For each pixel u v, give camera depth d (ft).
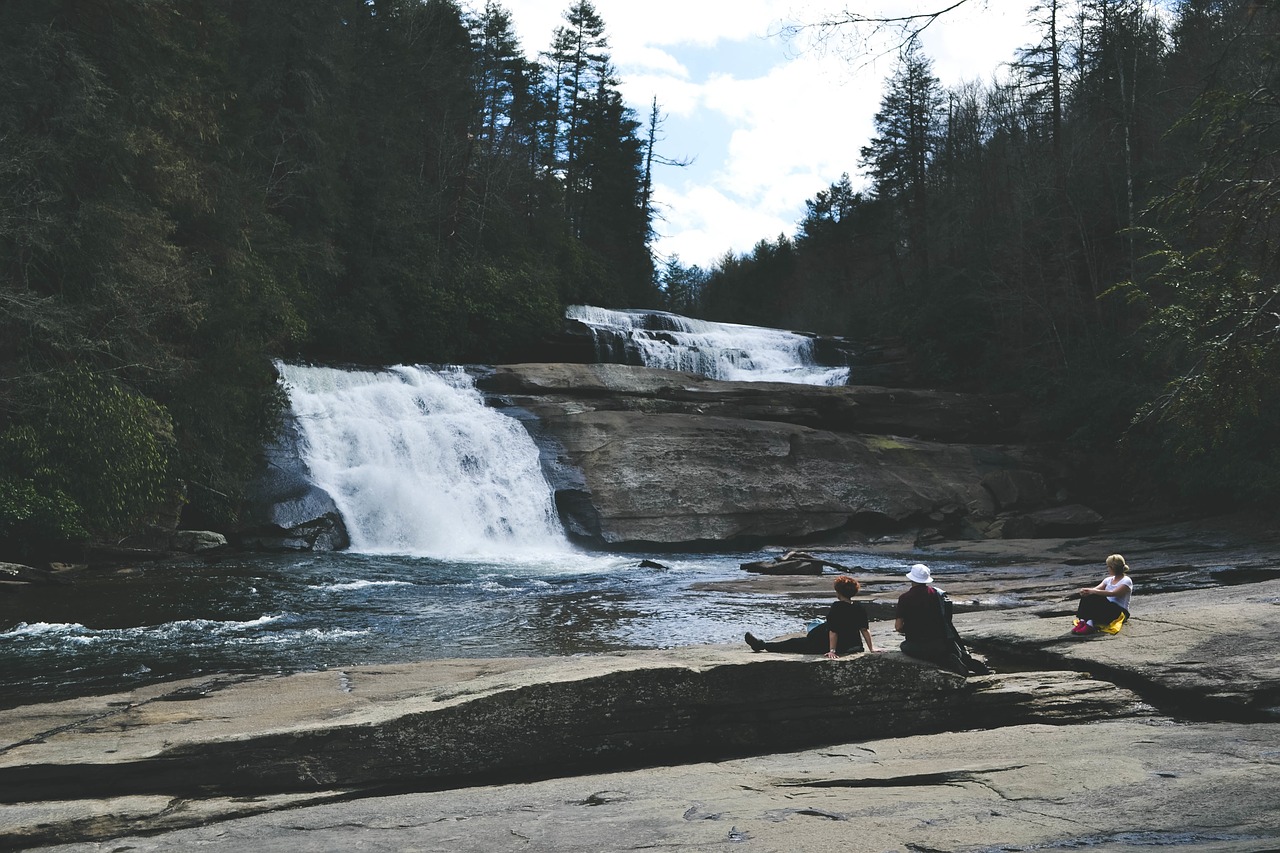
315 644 46.21
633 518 100.83
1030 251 146.00
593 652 44.86
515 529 98.53
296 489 87.04
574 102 271.69
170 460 78.38
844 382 152.76
